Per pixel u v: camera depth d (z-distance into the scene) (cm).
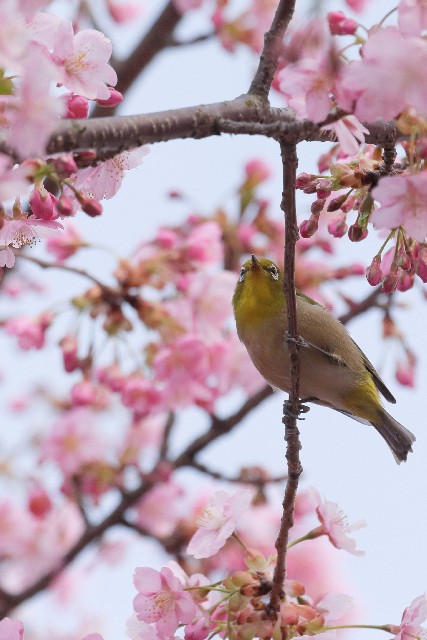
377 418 1113
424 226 660
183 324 1228
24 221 706
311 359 1063
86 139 669
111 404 1431
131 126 687
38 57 579
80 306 1208
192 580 859
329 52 615
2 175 586
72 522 1481
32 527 1462
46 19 678
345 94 635
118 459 1405
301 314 1061
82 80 690
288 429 824
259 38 1320
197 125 721
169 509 1408
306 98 638
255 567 834
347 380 1079
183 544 1390
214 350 1237
